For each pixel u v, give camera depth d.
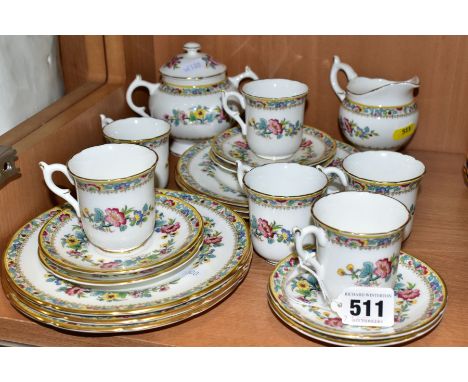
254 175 0.88
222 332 0.80
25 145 0.91
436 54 1.13
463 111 1.16
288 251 0.88
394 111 1.07
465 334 0.78
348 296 0.76
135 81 1.15
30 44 0.99
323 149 1.06
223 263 0.83
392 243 0.74
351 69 1.14
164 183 1.05
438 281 0.80
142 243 0.84
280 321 0.82
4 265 0.82
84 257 0.83
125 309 0.75
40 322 0.80
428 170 1.15
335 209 0.81
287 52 1.20
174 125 1.14
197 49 1.15
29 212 0.92
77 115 1.01
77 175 0.80
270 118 1.00
